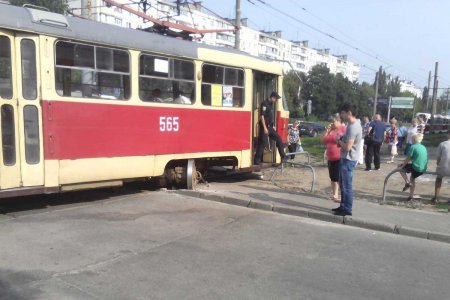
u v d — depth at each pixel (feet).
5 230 22.77
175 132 32.30
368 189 38.55
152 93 30.73
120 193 32.42
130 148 29.48
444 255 22.17
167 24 36.58
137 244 21.45
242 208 29.78
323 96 318.04
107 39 27.76
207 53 34.45
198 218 26.61
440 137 139.44
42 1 79.36
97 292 16.11
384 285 17.90
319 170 50.62
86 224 24.27
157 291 16.40
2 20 23.58
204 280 17.57
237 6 67.46
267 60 42.09
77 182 27.09
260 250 21.44
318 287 17.40
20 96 24.48
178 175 34.01
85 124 27.07
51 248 20.39
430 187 39.68
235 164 38.60
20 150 24.58
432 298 16.84
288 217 28.14
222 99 36.17
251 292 16.66
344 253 21.65
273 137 41.22
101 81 27.81
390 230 26.02
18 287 16.24
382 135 50.03
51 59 25.44
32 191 25.04
